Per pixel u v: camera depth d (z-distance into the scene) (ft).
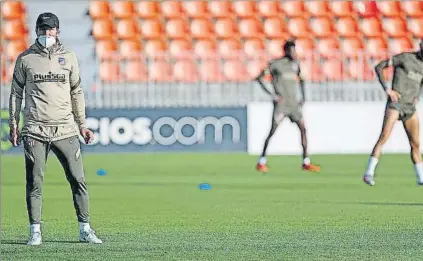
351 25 272.72
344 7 275.39
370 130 226.58
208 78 252.01
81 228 82.33
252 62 255.91
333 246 79.15
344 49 268.21
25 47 260.62
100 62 246.47
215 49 265.54
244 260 71.26
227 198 128.26
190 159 206.80
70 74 80.18
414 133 137.49
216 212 109.50
